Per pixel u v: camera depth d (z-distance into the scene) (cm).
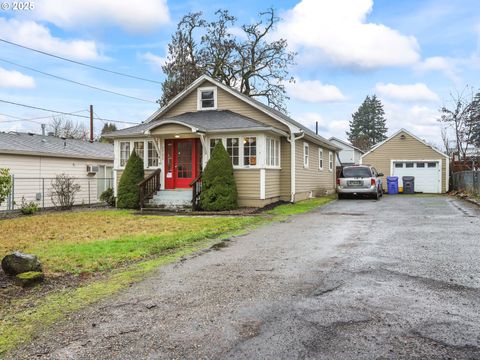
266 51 3250
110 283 483
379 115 7450
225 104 1683
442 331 324
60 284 483
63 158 1903
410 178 2336
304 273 514
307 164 1833
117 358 288
